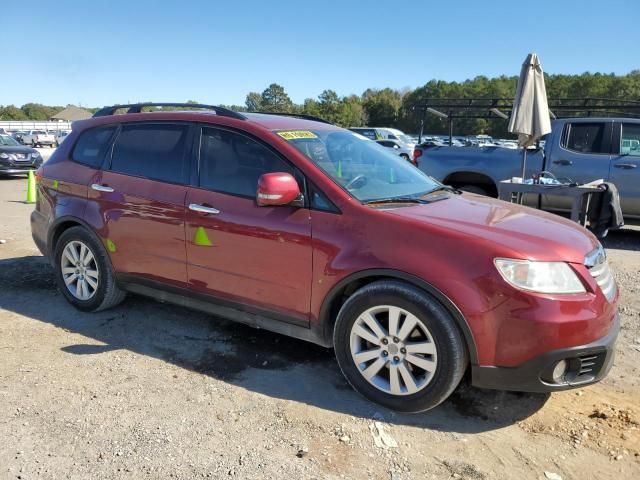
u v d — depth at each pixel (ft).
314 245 10.82
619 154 26.22
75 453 9.01
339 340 10.80
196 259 12.63
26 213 33.78
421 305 9.66
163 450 9.11
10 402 10.51
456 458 9.02
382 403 10.42
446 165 29.68
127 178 14.02
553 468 8.81
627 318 15.55
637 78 249.96
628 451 9.24
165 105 14.60
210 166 12.71
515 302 9.16
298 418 10.11
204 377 11.67
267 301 11.71
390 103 312.91
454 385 9.75
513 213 11.64
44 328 14.21
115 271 14.40
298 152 11.60
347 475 8.55
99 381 11.40
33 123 234.99
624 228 31.35
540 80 24.40
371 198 11.14
